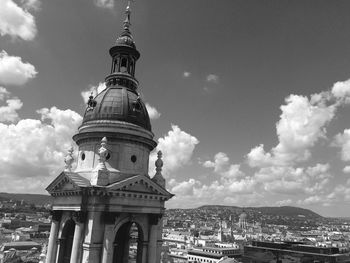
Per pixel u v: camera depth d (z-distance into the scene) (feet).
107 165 154.81
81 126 169.07
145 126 171.12
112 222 141.38
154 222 156.04
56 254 156.15
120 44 184.75
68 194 151.12
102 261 136.87
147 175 167.84
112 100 167.84
